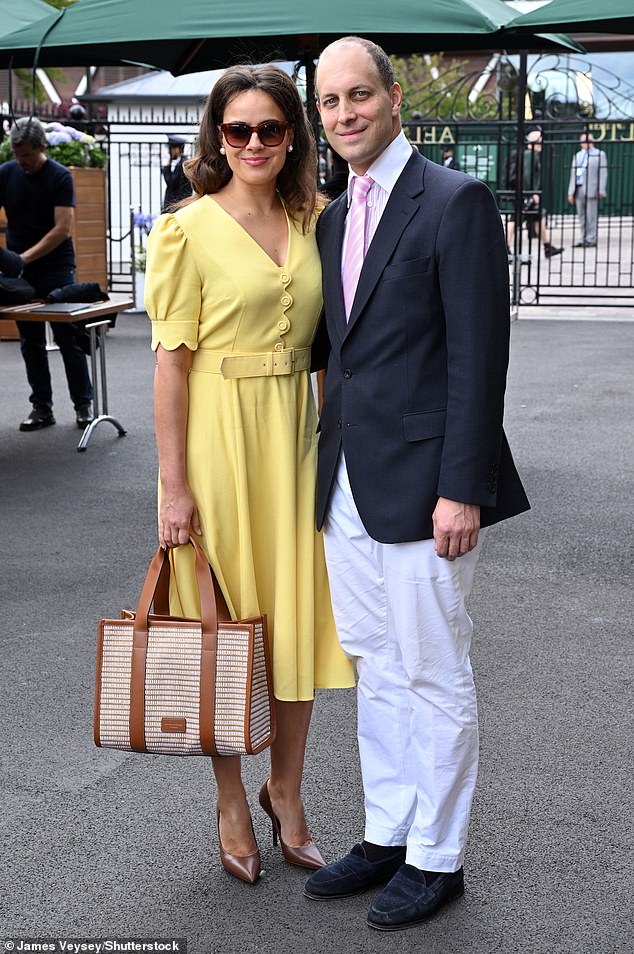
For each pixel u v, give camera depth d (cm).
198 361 271
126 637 267
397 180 253
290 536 275
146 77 1906
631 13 534
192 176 269
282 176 271
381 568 269
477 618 458
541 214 1452
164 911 273
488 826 306
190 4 529
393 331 252
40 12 638
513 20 553
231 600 279
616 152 2391
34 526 582
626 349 1124
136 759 348
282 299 266
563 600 477
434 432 254
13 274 716
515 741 354
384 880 282
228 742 262
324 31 511
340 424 265
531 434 773
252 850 288
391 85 251
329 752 351
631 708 378
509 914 269
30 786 331
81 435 780
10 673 409
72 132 1246
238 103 257
